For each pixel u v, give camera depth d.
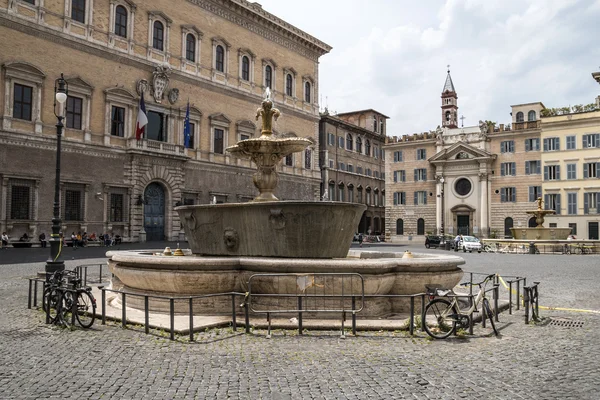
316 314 9.91
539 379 6.52
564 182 59.91
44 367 7.01
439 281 10.59
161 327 9.20
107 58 40.72
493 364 7.21
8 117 34.16
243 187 53.28
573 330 9.76
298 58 61.66
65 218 37.34
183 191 46.69
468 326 9.13
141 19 43.59
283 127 58.44
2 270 20.84
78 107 38.78
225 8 51.81
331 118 72.25
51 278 11.93
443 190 68.38
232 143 52.22
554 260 31.98
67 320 9.93
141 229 42.41
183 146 46.22
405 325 9.30
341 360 7.32
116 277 12.92
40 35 36.22
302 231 11.42
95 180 39.31
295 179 59.72
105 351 7.86
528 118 73.56
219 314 10.24
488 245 44.59
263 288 10.09
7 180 34.09
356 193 79.25
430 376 6.60
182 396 5.80
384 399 5.72
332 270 9.90
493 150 65.50
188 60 47.91
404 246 57.09
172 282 10.30
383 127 89.44
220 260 10.27
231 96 52.19
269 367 6.96
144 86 43.25
